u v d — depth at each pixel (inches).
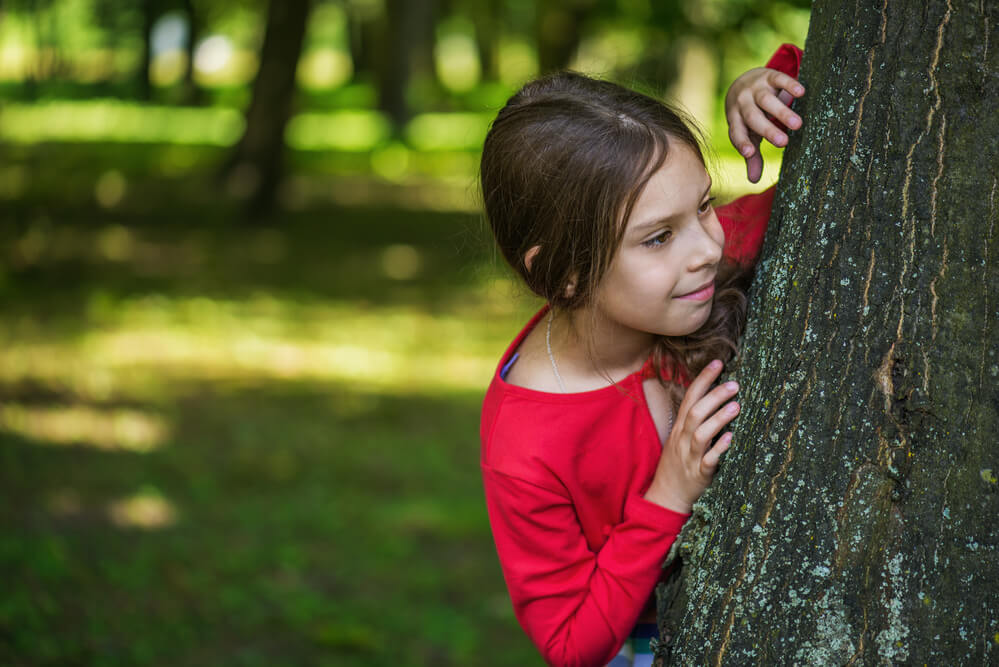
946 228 58.7
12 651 151.2
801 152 64.3
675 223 62.5
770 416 62.6
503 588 202.1
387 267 527.5
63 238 509.4
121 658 156.8
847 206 61.1
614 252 62.4
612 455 69.2
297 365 355.6
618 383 69.4
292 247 565.6
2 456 233.1
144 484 231.5
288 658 167.0
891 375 59.4
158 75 1069.8
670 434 67.6
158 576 187.2
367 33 1627.7
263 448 269.0
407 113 1161.4
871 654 58.2
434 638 180.2
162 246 538.3
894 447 58.9
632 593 66.7
